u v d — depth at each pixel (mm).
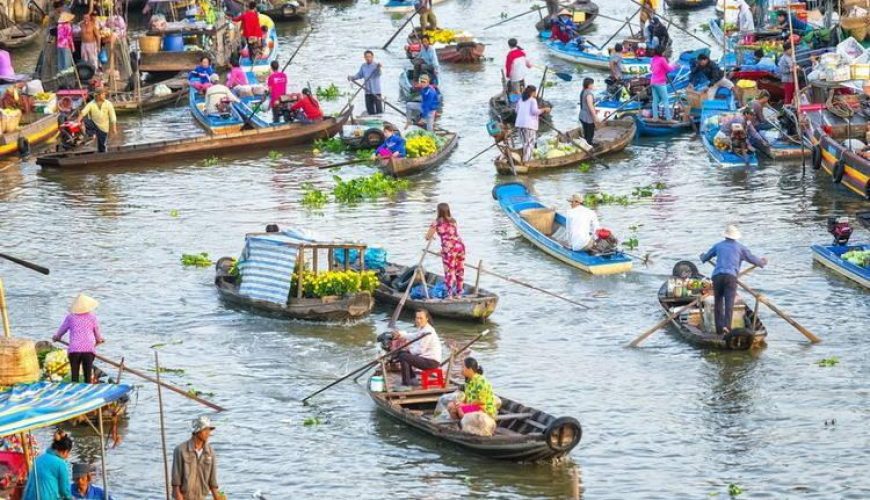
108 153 130750
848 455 70375
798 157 127250
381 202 117500
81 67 155000
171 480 63438
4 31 186000
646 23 177375
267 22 178375
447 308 89062
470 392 71625
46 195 121625
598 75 167000
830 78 128500
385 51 183250
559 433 68312
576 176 124562
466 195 119125
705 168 126125
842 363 81688
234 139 135000
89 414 74438
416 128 132625
